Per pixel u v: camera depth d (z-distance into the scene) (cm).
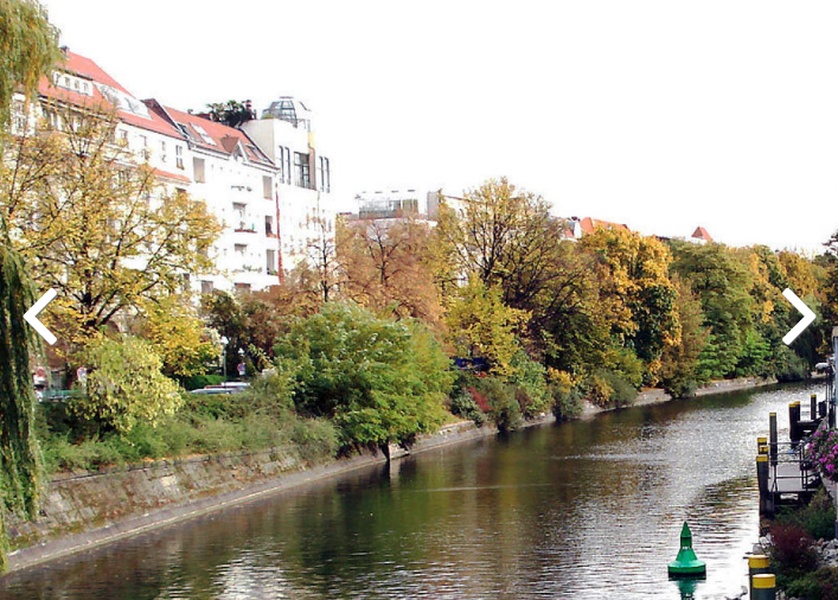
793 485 3966
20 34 2675
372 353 6222
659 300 11181
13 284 2725
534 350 9444
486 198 9269
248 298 6894
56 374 5175
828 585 2584
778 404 10262
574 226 19550
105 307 4800
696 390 12138
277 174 10138
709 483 5100
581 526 4084
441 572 3391
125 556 3722
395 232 7950
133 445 4359
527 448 6938
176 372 5288
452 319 8425
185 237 4953
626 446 6856
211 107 10550
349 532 4081
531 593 3094
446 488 5181
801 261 15750
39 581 3375
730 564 3359
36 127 4656
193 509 4575
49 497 3825
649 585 3133
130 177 5041
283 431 5503
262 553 3734
